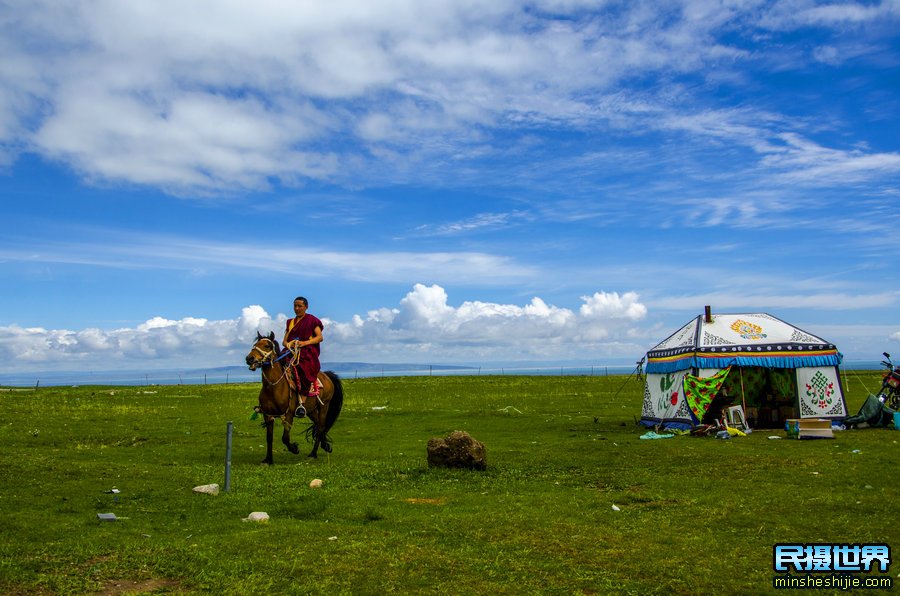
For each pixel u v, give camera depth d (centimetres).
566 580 796
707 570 832
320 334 1875
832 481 1409
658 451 1905
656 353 2767
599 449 1980
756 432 2391
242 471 1579
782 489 1326
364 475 1532
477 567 838
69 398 4266
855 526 1030
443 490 1361
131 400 4203
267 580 784
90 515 1110
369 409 3541
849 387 4509
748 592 765
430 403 3997
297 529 1010
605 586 777
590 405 3775
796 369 2520
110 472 1503
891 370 2602
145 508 1172
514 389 5241
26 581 769
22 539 938
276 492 1327
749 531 1012
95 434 2414
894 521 1061
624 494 1302
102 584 772
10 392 5003
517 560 868
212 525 1049
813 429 2153
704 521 1076
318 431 1889
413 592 754
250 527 1038
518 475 1539
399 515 1123
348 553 888
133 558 857
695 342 2506
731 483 1407
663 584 784
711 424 2428
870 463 1628
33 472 1458
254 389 5722
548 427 2686
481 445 1638
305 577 798
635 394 4609
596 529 1023
